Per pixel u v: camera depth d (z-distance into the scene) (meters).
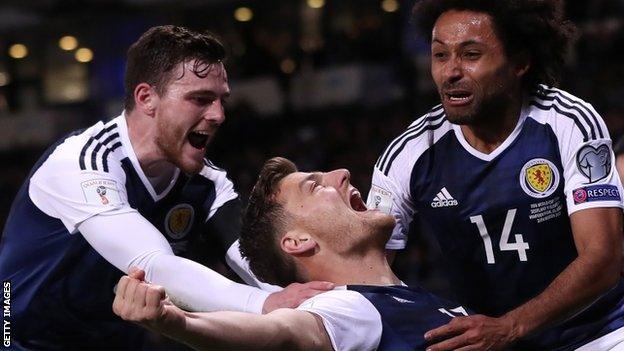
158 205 5.04
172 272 4.47
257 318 3.51
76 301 5.00
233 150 16.61
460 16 4.74
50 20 19.30
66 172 4.77
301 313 3.71
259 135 16.94
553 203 4.82
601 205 4.68
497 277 5.02
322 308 3.82
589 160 4.71
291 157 15.56
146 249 4.56
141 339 5.35
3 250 5.12
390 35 18.02
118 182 4.80
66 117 20.17
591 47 15.87
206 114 4.83
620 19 16.47
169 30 4.86
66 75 22.44
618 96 14.66
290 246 4.37
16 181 17.78
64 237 4.86
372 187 5.14
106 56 21.41
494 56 4.72
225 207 5.23
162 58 4.80
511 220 4.88
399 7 17.92
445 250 5.13
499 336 4.30
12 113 20.58
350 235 4.33
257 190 4.51
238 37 19.45
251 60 18.66
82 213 4.70
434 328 4.09
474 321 4.23
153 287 3.14
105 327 5.14
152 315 3.13
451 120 4.80
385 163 5.10
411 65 16.69
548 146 4.81
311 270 4.38
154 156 4.90
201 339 3.28
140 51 4.86
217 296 4.38
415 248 11.27
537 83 4.91
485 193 4.89
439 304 4.23
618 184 4.77
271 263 4.48
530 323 4.43
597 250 4.61
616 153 5.90
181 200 5.12
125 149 4.89
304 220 4.36
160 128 4.82
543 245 4.89
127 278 3.17
